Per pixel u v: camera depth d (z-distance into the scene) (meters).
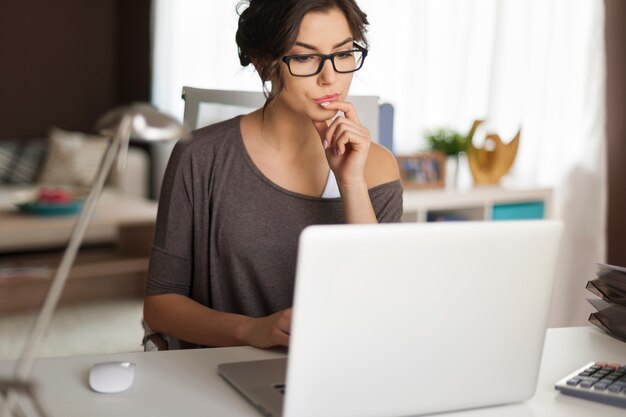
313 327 0.99
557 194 3.75
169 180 1.72
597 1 3.54
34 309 4.16
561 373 1.36
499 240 1.08
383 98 4.50
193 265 1.75
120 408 1.14
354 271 0.99
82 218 0.83
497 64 3.93
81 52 6.46
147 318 1.70
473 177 3.75
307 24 1.55
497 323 1.11
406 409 1.09
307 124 1.68
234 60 5.19
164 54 5.83
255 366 1.29
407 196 3.38
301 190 1.71
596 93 3.57
